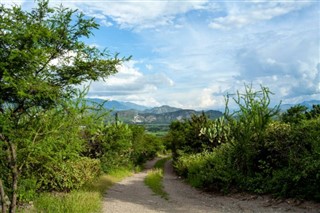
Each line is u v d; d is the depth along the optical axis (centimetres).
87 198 1131
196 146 2803
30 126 695
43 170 905
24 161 685
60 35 686
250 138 1609
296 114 2159
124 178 2673
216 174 1617
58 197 1135
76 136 810
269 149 1512
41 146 669
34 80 631
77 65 700
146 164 5134
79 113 791
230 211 1148
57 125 738
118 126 2683
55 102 692
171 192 1711
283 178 1304
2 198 652
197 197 1528
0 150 652
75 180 1405
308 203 1165
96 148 2484
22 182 707
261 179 1455
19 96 627
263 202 1278
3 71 602
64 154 753
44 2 684
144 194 1612
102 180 1997
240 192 1512
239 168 1628
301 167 1248
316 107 2083
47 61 670
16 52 581
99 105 876
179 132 3566
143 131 4350
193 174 2139
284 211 1102
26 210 952
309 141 1359
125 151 3116
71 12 691
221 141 2434
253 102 1655
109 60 721
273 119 1673
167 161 5512
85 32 705
